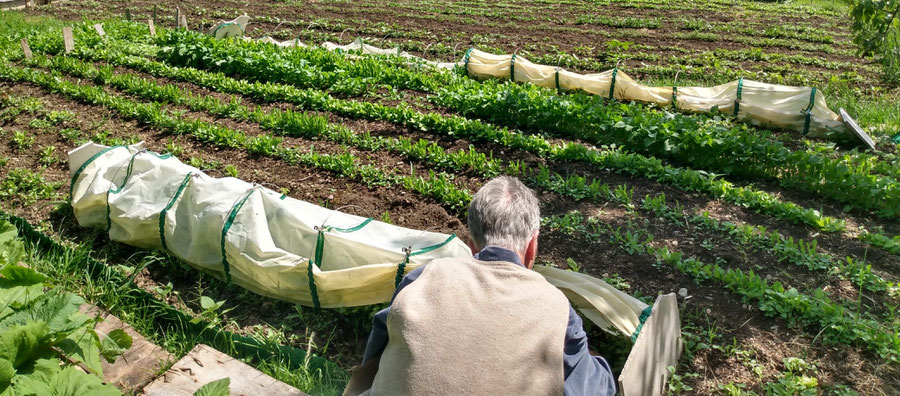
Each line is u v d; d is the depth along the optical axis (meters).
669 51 14.23
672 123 8.45
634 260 5.93
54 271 5.64
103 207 6.22
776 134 9.22
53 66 12.16
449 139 8.95
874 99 10.63
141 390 4.05
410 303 2.89
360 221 5.45
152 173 6.04
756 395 4.43
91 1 20.80
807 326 5.05
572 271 5.22
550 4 20.47
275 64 11.60
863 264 5.62
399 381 2.76
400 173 7.90
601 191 7.20
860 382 4.55
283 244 5.32
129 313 5.18
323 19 17.83
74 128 9.18
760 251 6.11
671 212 6.70
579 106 9.11
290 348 4.77
